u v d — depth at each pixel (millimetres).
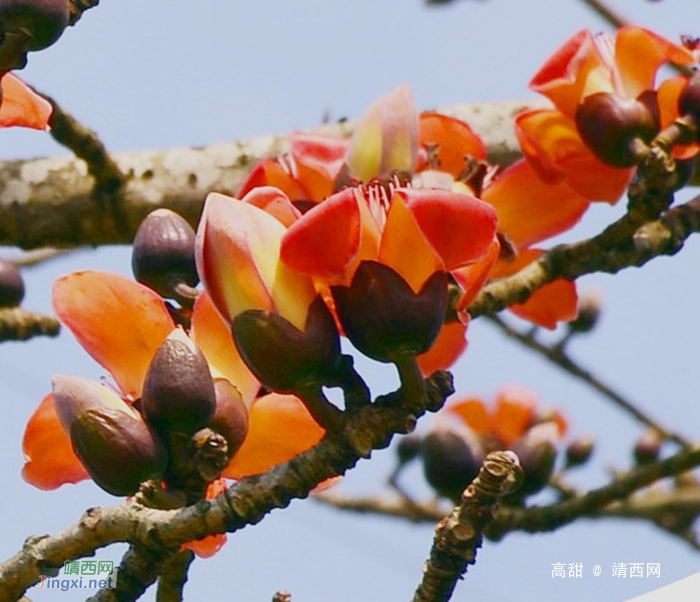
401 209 1456
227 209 1467
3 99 1601
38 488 1533
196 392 1486
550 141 1709
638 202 1702
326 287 1479
